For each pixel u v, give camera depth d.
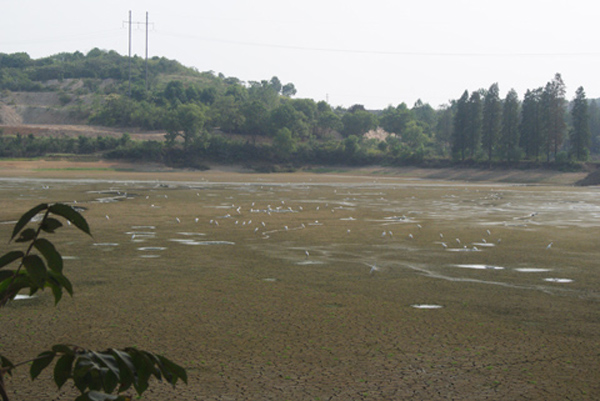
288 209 42.69
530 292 15.83
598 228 32.53
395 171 141.38
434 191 74.69
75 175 98.50
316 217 37.00
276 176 122.12
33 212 2.85
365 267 19.44
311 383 8.79
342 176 131.12
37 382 8.64
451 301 14.62
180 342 10.80
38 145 132.50
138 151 133.88
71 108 198.50
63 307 13.25
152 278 16.95
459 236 28.27
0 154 127.94
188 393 8.31
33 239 2.88
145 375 3.02
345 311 13.41
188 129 142.00
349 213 40.44
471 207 48.03
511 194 70.19
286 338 11.17
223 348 10.48
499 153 135.88
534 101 134.25
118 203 45.00
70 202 45.25
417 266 19.80
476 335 11.56
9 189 59.28
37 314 12.59
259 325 12.09
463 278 17.75
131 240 24.91
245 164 144.38
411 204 50.44
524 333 11.77
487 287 16.44
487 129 137.62
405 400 8.18
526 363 9.89
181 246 23.50
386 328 11.99
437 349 10.61
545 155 151.00
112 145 138.38
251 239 26.05
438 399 8.23
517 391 8.59
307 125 177.88
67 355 3.01
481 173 130.38
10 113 194.38
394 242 25.81
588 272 18.95
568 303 14.56
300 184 88.81
